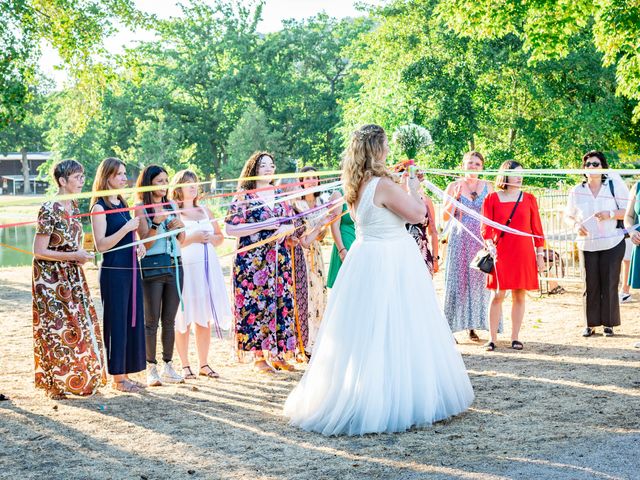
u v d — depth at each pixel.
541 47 16.16
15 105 19.52
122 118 49.72
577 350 7.14
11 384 6.30
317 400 4.90
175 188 6.51
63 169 5.72
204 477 3.98
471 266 7.22
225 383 6.26
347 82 49.78
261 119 48.03
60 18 20.42
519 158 24.95
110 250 5.82
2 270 17.80
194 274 6.47
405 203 4.85
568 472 3.90
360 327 4.82
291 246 6.73
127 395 5.82
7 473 4.09
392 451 4.33
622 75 14.88
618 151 26.27
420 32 25.78
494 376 6.18
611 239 7.67
